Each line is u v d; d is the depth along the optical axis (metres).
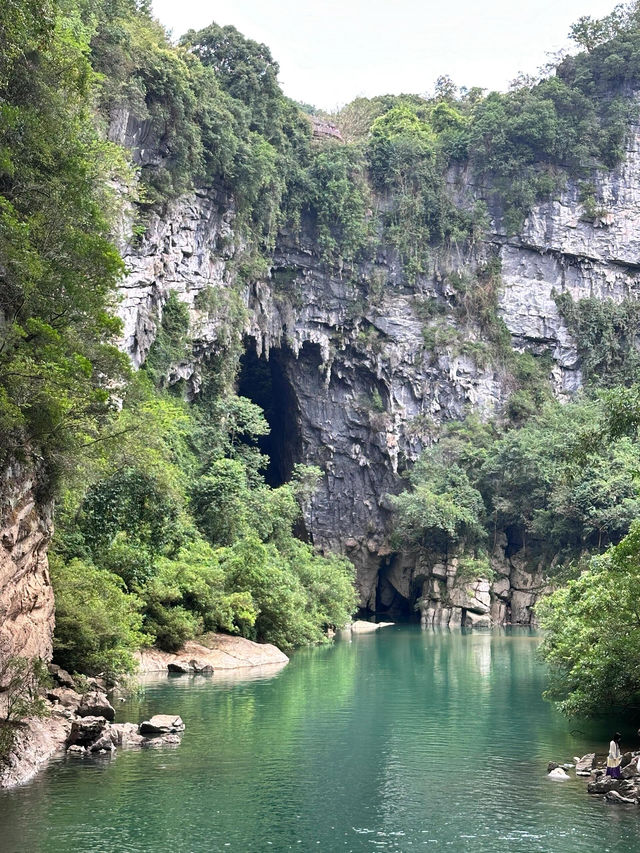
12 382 16.97
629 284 83.44
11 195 20.03
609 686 21.53
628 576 20.94
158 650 36.75
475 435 76.88
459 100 98.94
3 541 17.92
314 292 76.25
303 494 68.56
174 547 42.69
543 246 82.25
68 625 26.38
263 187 67.94
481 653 45.00
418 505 71.25
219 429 60.94
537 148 83.19
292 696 28.44
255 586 44.66
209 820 14.82
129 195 44.56
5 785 16.69
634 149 84.50
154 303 55.19
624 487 61.53
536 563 71.75
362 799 16.22
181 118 55.03
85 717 20.56
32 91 21.08
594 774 17.52
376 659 41.69
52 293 19.33
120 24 49.66
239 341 64.62
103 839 13.73
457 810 15.52
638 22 87.12
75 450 21.66
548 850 13.48
